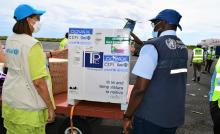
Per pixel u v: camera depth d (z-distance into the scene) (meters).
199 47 13.42
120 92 3.94
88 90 4.03
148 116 2.92
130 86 5.38
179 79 2.98
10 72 3.11
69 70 4.05
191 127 6.34
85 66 3.98
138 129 3.03
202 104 8.58
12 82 3.06
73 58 4.00
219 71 3.62
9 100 3.08
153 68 2.82
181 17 3.04
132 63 16.22
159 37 2.93
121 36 3.82
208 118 7.09
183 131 6.05
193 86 11.93
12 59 3.03
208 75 16.30
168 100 2.89
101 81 3.97
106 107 4.18
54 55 4.95
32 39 2.98
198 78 13.26
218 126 3.65
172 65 2.87
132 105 2.92
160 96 2.87
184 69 3.05
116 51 3.86
